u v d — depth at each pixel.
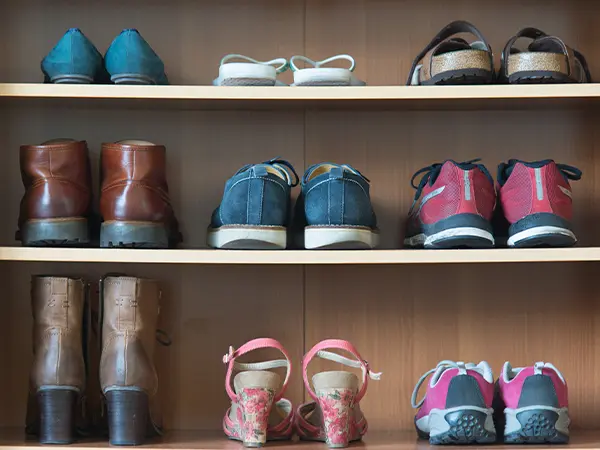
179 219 1.81
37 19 1.82
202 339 1.79
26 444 1.51
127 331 1.54
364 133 1.82
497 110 1.81
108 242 1.54
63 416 1.51
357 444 1.54
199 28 1.82
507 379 1.53
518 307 1.80
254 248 1.55
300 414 1.59
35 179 1.57
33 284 1.58
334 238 1.50
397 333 1.80
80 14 1.83
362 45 1.82
